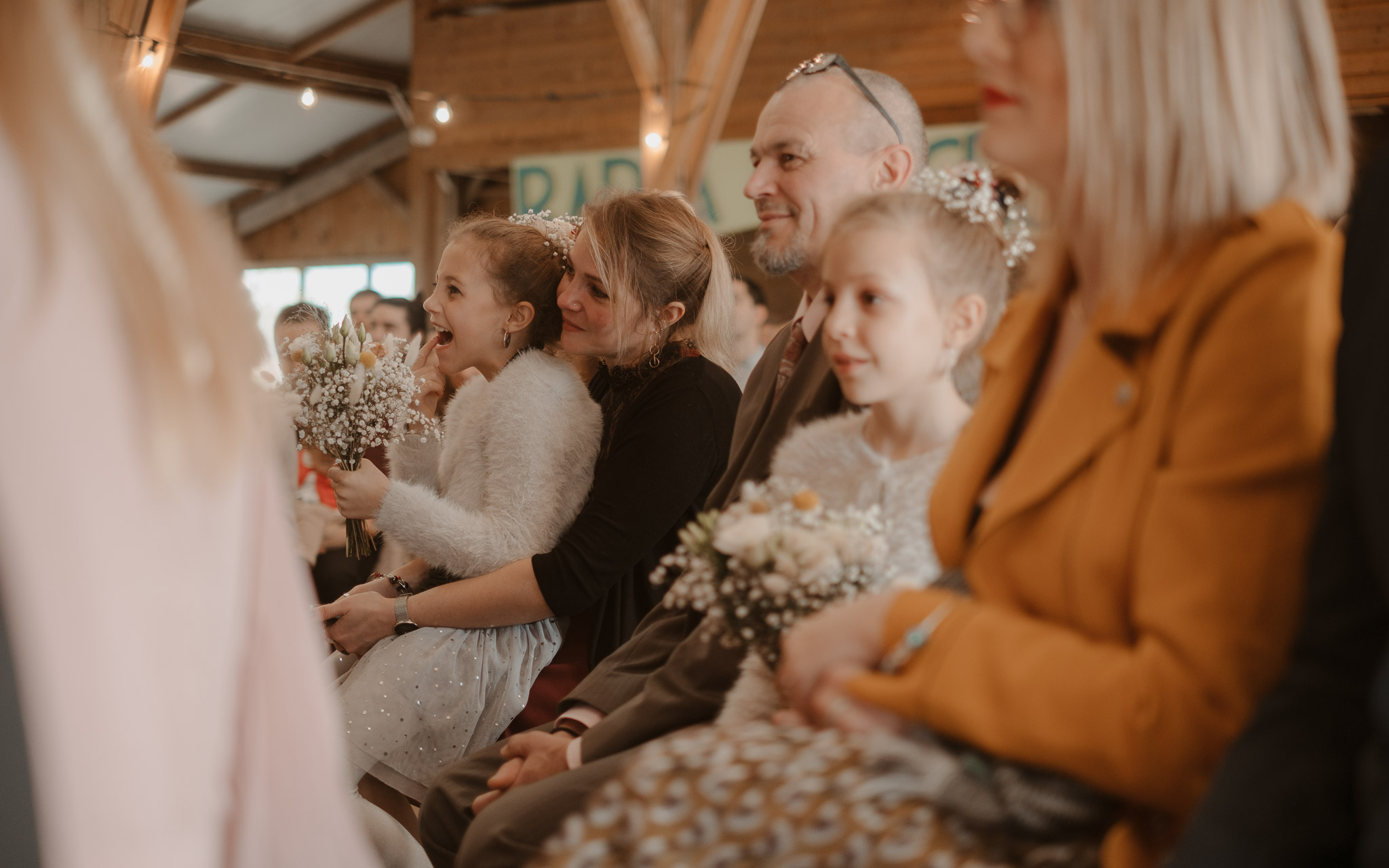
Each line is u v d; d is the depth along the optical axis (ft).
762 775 3.10
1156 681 2.76
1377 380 2.37
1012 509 3.25
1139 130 3.16
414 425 9.25
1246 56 3.12
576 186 34.42
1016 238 4.94
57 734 2.13
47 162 2.17
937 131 29.71
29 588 2.13
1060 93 3.38
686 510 6.92
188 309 2.42
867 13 31.04
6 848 2.14
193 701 2.35
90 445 2.17
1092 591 3.05
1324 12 3.22
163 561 2.29
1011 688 2.96
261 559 2.78
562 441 7.09
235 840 2.75
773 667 4.22
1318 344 2.83
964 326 4.49
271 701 2.81
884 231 4.38
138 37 20.67
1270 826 2.41
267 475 2.79
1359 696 2.46
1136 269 3.18
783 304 32.71
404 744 6.79
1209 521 2.81
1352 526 2.51
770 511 4.49
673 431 6.78
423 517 7.05
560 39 35.78
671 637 5.84
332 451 7.89
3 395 2.11
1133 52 3.16
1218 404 2.89
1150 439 3.04
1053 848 3.01
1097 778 2.85
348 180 46.29
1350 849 2.40
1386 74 25.90
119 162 2.34
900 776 3.05
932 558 4.36
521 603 6.68
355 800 7.00
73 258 2.19
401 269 46.73
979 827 2.99
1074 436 3.21
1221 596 2.75
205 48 37.55
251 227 48.01
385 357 8.37
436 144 37.68
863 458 4.64
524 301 8.05
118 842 2.17
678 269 7.16
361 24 38.32
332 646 8.27
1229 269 2.98
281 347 8.33
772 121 6.29
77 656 2.14
